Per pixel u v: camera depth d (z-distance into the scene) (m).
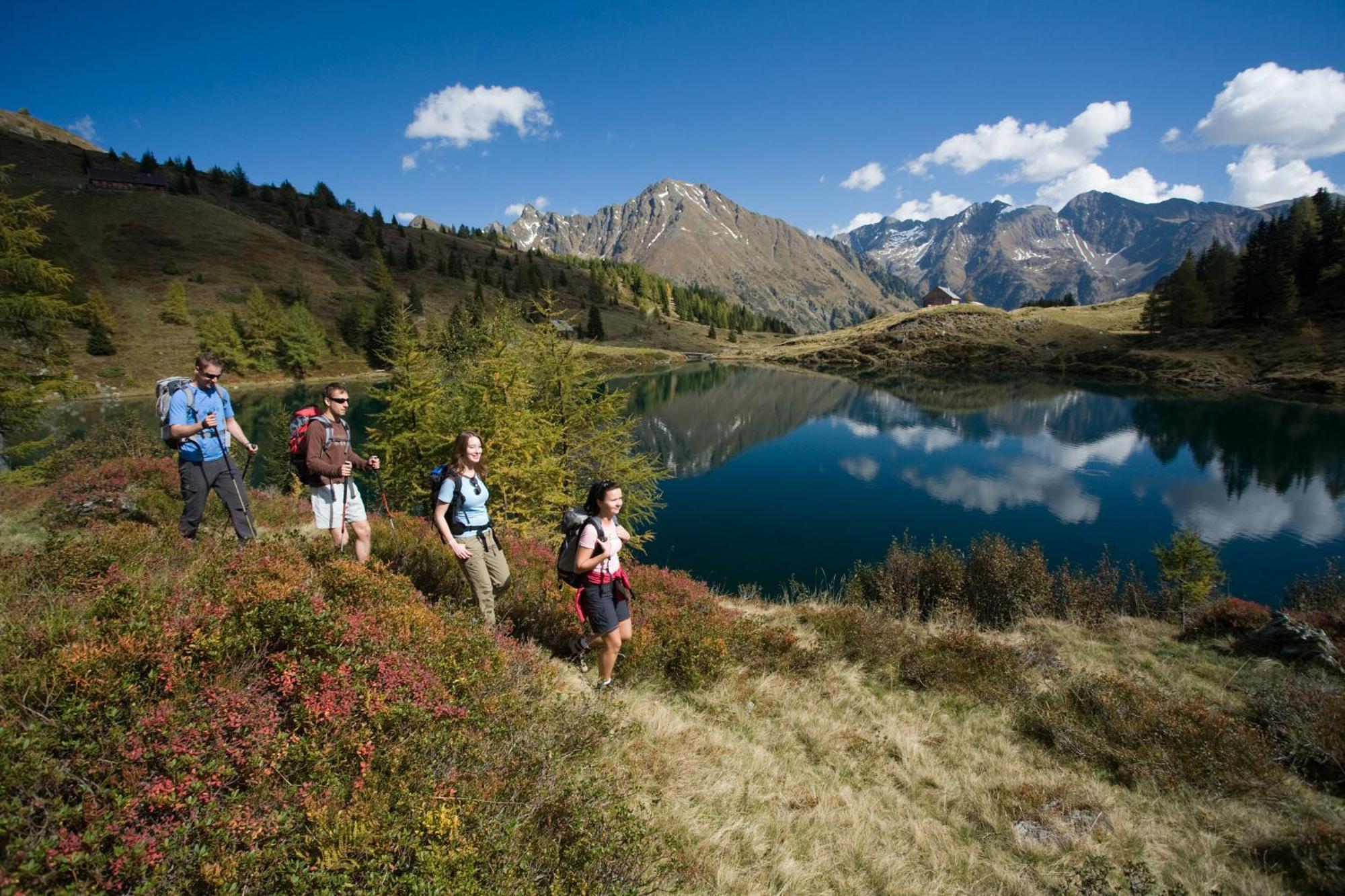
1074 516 37.94
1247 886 5.04
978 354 131.88
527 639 7.11
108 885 2.29
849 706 7.69
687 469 52.16
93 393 69.00
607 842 3.54
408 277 162.38
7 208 16.02
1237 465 48.88
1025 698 8.50
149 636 3.43
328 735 3.50
